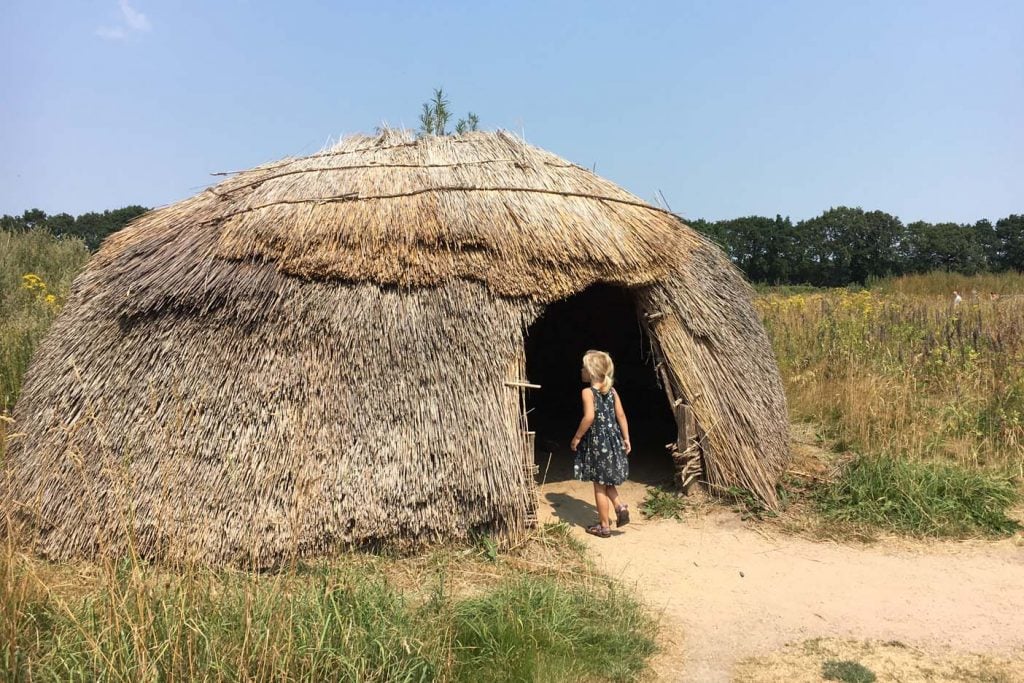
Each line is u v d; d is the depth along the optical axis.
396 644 3.87
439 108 11.38
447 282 6.11
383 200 6.65
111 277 6.50
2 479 5.81
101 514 5.44
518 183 7.15
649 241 7.02
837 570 5.75
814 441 8.39
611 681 4.14
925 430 8.16
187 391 5.69
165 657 3.61
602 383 6.32
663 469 8.02
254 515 5.34
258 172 7.71
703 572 5.70
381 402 5.69
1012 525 6.41
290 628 3.62
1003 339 10.82
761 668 4.36
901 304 15.98
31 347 9.22
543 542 5.88
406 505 5.52
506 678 3.98
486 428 5.76
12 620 3.85
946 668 4.37
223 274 6.02
